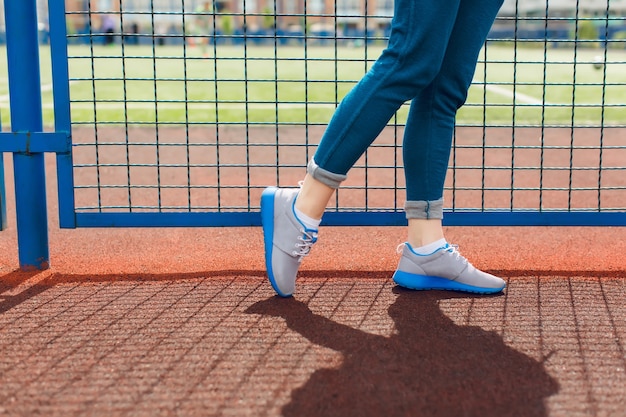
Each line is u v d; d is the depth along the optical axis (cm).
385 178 369
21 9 198
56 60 202
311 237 180
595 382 136
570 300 183
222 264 218
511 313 173
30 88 202
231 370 141
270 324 166
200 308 177
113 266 216
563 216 214
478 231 263
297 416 123
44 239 210
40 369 142
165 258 225
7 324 167
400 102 168
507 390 133
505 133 546
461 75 177
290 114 644
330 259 223
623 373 140
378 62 168
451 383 136
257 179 366
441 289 191
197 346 153
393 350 151
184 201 317
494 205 311
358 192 333
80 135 519
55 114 204
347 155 172
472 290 188
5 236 252
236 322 167
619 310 176
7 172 394
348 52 1817
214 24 205
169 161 430
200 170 394
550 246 241
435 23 159
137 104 722
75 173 388
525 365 144
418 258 188
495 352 150
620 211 215
